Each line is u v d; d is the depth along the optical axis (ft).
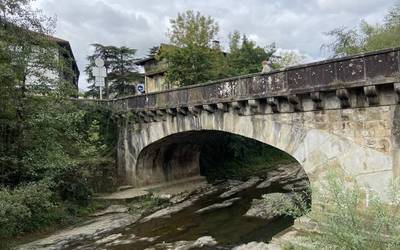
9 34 59.47
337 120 47.65
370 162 44.55
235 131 61.93
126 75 158.40
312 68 48.21
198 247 50.14
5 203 44.62
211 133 88.17
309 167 50.93
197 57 104.17
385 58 41.11
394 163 42.39
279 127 54.75
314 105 49.62
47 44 63.72
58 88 65.51
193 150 102.83
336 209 23.18
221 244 51.06
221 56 120.78
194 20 114.42
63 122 64.49
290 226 55.42
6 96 57.36
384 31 91.71
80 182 73.61
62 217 63.52
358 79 43.42
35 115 60.70
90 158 79.00
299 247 25.36
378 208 22.48
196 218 65.77
